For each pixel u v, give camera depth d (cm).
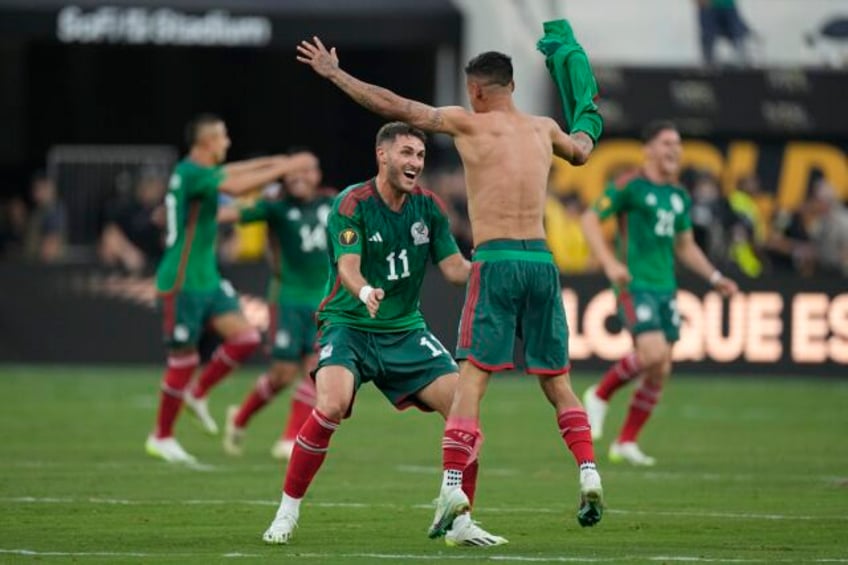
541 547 2289
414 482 3131
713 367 5566
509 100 2391
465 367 2325
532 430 4216
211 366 3731
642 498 2905
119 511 2667
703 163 6625
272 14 6631
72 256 6369
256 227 5934
